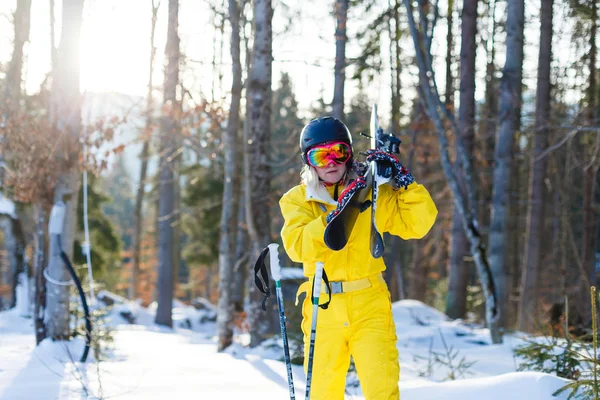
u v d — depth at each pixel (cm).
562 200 1703
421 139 1620
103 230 2345
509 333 973
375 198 291
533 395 389
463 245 1459
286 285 1324
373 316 306
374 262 309
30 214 1709
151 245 3139
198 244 2391
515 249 2086
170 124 1281
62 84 745
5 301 1875
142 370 655
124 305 1902
